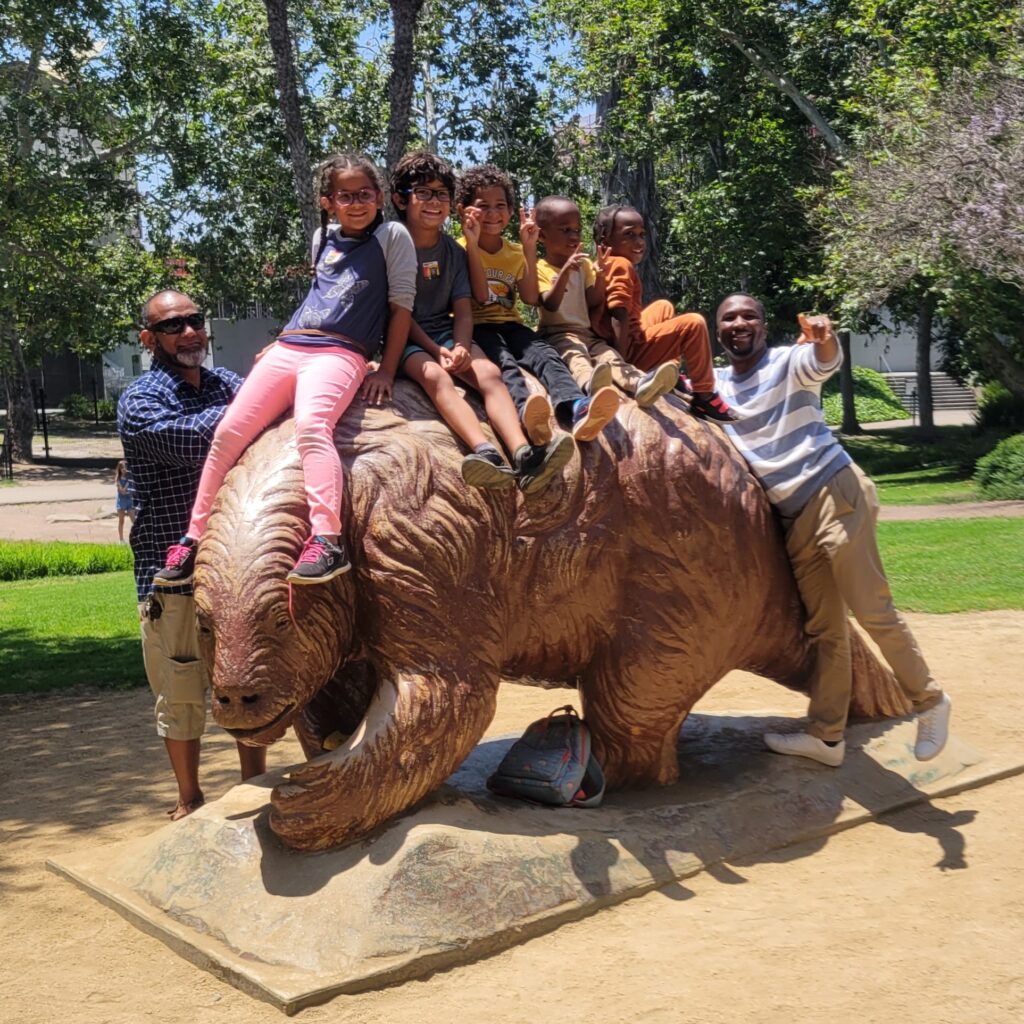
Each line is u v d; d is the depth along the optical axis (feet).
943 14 66.85
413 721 13.96
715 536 16.24
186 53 95.20
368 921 12.99
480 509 14.60
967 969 12.89
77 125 94.17
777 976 12.75
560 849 14.57
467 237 15.76
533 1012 12.04
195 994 12.74
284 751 23.00
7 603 44.19
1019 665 27.35
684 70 82.17
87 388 163.12
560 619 15.44
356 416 14.71
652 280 82.28
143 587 17.46
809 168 82.38
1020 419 82.12
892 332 108.78
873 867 15.75
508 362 15.69
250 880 14.02
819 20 76.33
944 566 41.22
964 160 59.88
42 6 86.63
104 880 15.58
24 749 23.79
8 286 94.43
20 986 13.05
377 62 94.73
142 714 26.63
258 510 13.93
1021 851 16.28
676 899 14.66
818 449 17.15
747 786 17.01
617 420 16.02
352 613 14.15
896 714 19.72
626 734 16.39
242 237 103.24
